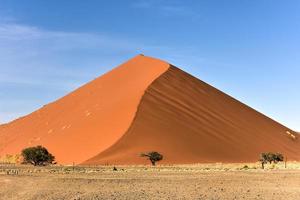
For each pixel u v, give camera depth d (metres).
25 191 25.97
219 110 101.62
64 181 31.11
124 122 81.94
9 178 34.00
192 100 98.69
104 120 85.44
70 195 23.94
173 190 26.16
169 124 83.81
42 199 22.72
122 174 39.12
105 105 94.38
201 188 27.27
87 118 90.88
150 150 74.00
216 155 80.25
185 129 84.38
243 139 93.06
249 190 26.36
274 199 22.72
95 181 31.16
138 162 69.56
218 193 24.89
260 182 31.12
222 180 32.44
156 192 25.17
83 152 76.75
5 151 99.75
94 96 104.75
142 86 97.06
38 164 65.12
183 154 75.62
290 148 103.69
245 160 83.00
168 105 91.00
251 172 41.59
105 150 72.81
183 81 105.38
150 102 89.00
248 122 104.56
